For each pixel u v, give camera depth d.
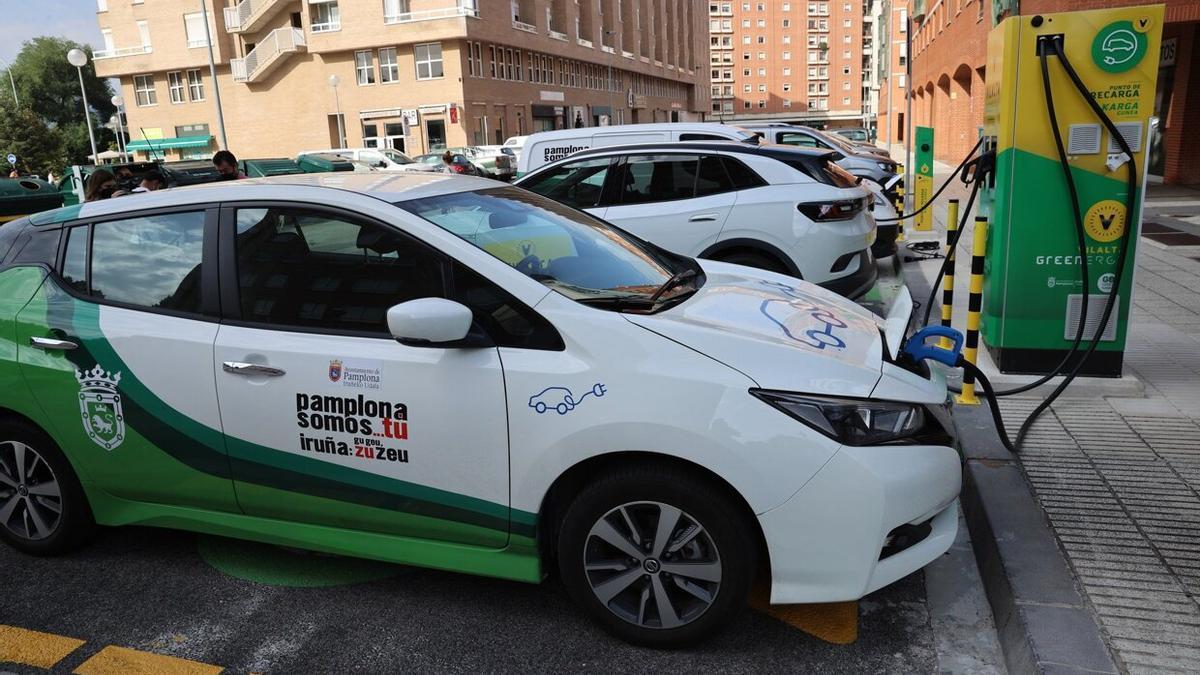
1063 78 4.93
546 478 2.89
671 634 2.94
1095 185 5.00
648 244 4.05
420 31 41.88
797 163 6.93
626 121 71.31
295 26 47.34
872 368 2.88
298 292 3.24
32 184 13.77
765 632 3.11
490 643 3.09
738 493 2.77
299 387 3.14
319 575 3.62
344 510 3.22
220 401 3.27
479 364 2.93
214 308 3.33
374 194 3.33
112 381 3.42
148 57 51.19
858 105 141.88
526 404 2.87
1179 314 6.91
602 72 65.19
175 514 3.53
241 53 49.62
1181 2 14.13
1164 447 4.26
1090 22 4.85
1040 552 3.26
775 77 140.12
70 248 3.63
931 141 12.04
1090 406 4.90
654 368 2.77
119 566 3.75
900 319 3.48
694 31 98.62
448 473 3.02
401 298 3.10
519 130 50.53
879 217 9.69
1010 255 5.24
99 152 79.19
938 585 3.41
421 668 2.96
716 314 3.10
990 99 5.55
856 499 2.69
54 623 3.30
